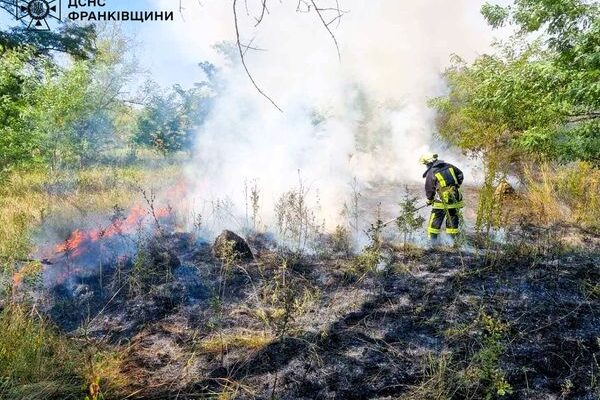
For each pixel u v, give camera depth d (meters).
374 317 3.75
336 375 2.98
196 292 4.16
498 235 5.95
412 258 5.04
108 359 3.10
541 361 3.07
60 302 3.82
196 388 2.87
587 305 3.83
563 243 5.48
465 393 2.78
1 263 4.15
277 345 3.31
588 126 5.11
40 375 2.78
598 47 4.32
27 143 7.83
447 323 3.61
